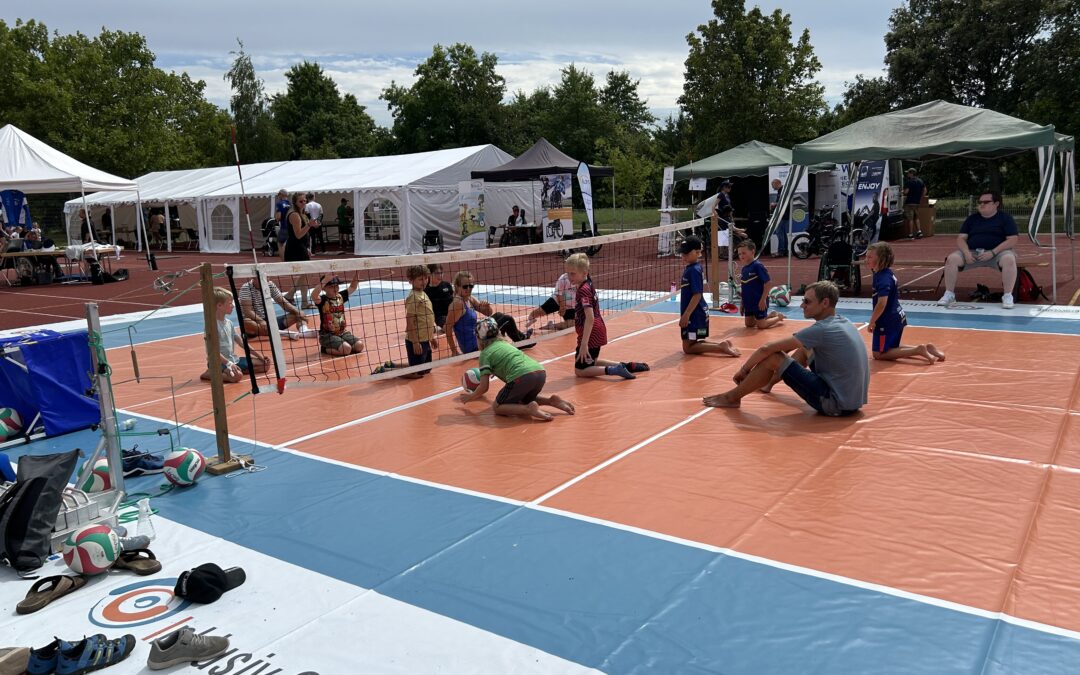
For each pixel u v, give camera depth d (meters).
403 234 25.27
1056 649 3.04
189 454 5.29
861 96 39.56
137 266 26.09
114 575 4.05
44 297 17.89
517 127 64.88
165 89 56.59
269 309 5.99
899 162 24.98
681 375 7.94
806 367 7.08
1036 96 34.62
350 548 4.23
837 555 3.89
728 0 36.97
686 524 4.34
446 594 3.68
